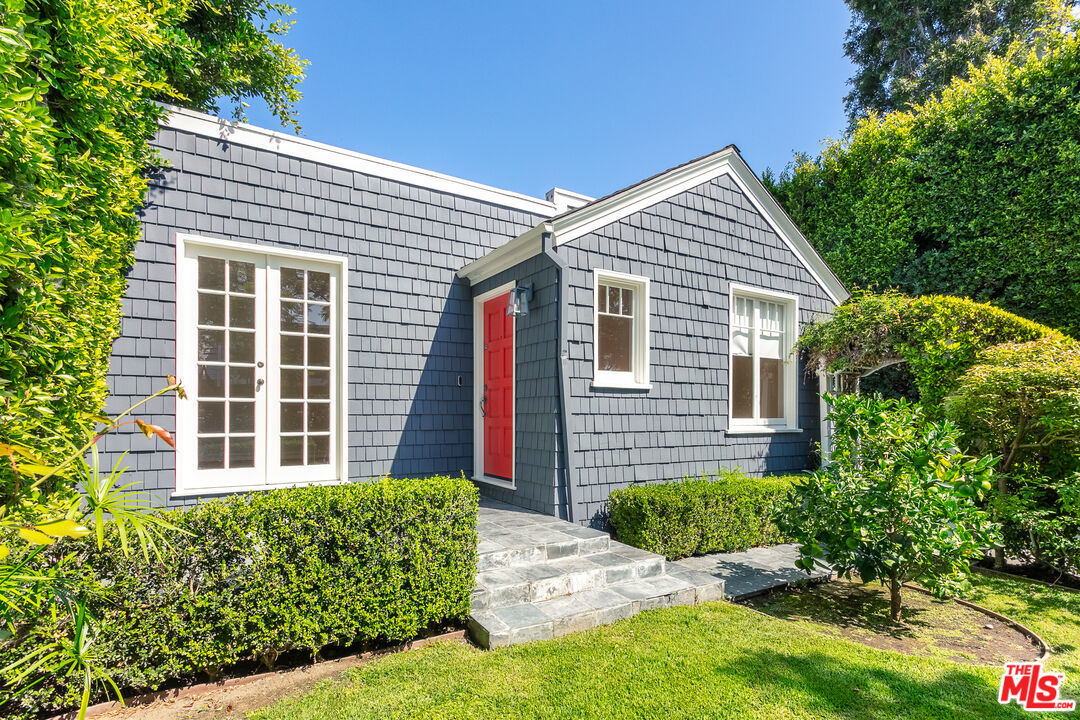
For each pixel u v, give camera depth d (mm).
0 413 1814
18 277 1891
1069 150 6227
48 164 1950
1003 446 4887
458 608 3227
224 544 2611
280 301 5133
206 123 4773
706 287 6070
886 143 8297
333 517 2871
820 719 2354
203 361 4727
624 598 3672
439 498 3174
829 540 3814
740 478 5582
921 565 3596
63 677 2219
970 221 7234
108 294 3201
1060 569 4480
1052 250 6469
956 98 7641
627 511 4844
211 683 2643
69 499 2189
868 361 6395
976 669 2852
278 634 2695
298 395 5176
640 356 5508
